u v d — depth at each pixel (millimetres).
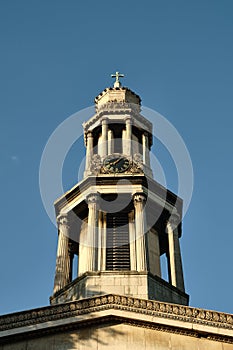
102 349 30516
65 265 41531
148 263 39406
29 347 31094
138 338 30984
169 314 31719
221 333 31328
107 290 37375
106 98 51344
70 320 31516
